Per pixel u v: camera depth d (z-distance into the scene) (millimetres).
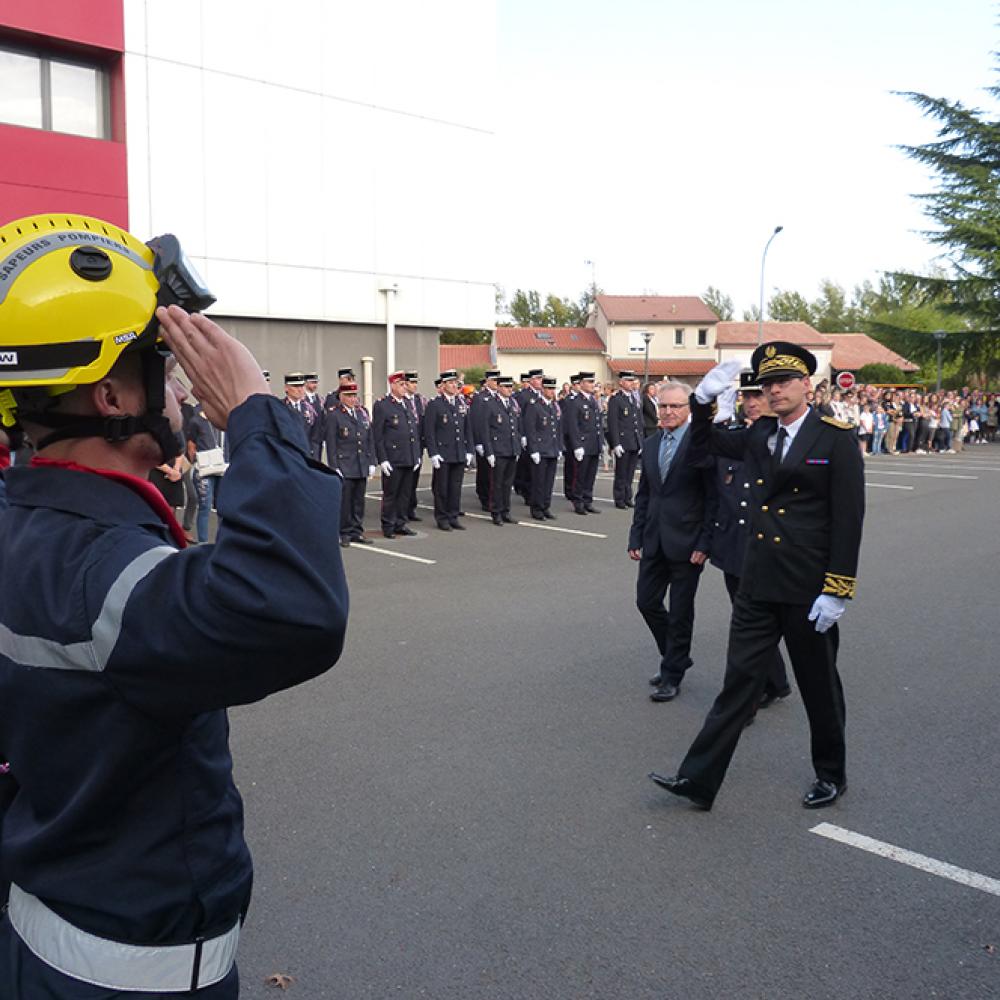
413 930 3080
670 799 4098
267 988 2775
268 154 15930
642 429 14414
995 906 3260
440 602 7816
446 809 3967
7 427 1355
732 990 2791
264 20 15648
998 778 4352
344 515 10820
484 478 13797
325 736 4785
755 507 4004
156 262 1319
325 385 17297
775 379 3900
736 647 3945
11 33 13086
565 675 5848
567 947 2996
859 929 3113
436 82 18125
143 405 1332
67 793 1249
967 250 40250
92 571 1194
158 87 14508
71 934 1261
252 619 1115
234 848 1349
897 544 11023
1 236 1274
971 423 31688
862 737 4863
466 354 55000
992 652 6484
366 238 17375
